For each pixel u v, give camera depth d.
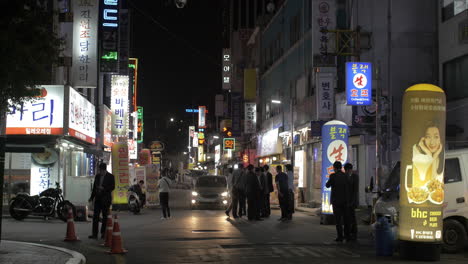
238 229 17.62
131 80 49.97
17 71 10.38
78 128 25.50
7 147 18.53
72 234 14.42
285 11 42.38
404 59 27.17
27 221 20.12
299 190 32.47
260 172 22.66
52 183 23.59
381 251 11.45
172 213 26.12
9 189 23.25
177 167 122.81
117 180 27.61
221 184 30.36
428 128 10.76
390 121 23.64
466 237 11.85
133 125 50.19
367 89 24.38
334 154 19.03
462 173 12.09
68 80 24.78
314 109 33.75
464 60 24.14
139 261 10.96
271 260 10.94
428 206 10.71
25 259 10.48
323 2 27.73
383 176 25.09
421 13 27.33
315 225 19.06
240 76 61.03
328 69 28.56
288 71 41.22
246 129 50.66
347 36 27.22
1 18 10.34
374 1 27.47
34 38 10.71
